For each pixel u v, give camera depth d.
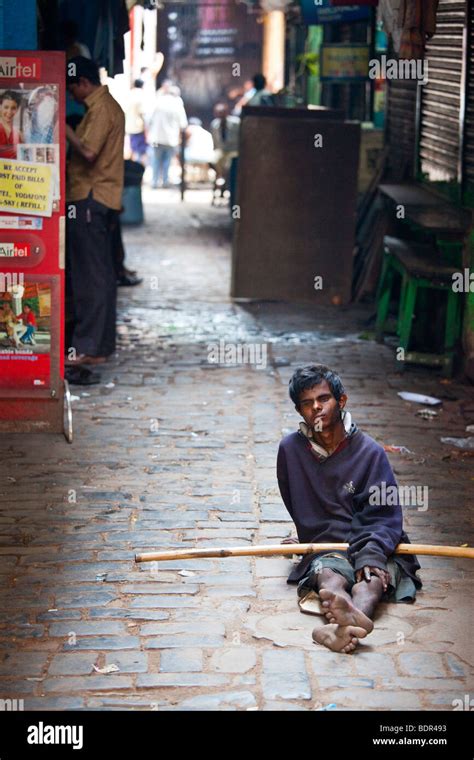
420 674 4.53
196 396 8.72
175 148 24.56
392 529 5.23
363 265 12.83
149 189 24.61
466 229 9.19
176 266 15.03
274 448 7.47
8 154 7.17
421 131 11.47
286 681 4.45
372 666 4.59
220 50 32.06
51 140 7.16
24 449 7.35
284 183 12.34
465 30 9.45
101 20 10.93
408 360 9.52
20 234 7.31
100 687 4.40
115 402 8.52
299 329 11.26
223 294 13.12
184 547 5.80
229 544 5.85
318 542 5.36
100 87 9.29
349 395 8.82
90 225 9.40
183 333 11.00
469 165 9.47
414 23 8.16
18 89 7.09
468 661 4.64
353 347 10.48
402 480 6.91
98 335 9.63
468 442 7.68
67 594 5.23
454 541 5.95
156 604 5.14
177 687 4.41
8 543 5.82
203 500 6.48
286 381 9.22
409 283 9.38
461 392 9.01
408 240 12.09
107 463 7.10
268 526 6.11
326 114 12.40
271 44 27.62
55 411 7.68
